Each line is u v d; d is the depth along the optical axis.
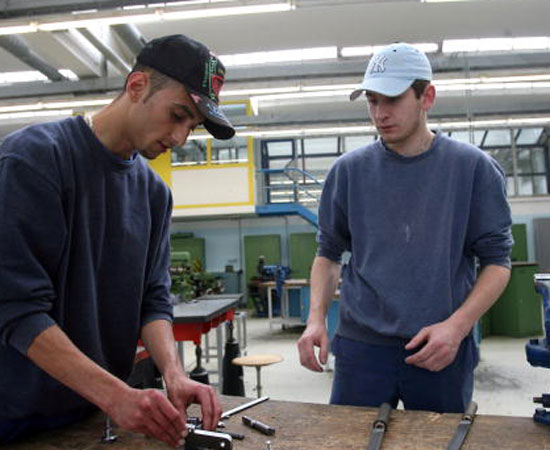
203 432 0.84
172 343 1.08
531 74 5.07
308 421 1.02
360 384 1.23
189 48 0.86
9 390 0.91
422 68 1.16
